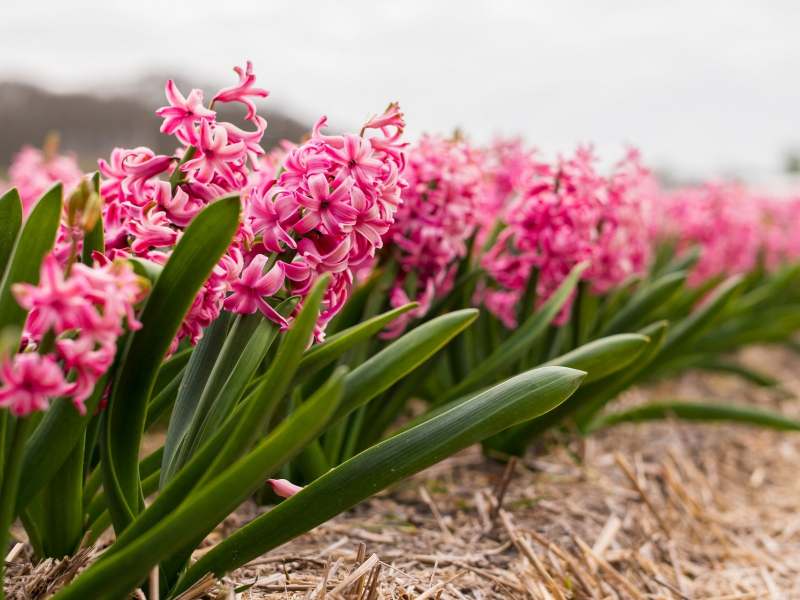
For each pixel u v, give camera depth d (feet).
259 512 2.15
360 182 1.60
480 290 2.66
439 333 1.66
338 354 1.69
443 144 2.22
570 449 2.89
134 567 1.38
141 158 1.60
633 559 2.24
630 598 2.09
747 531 2.72
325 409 1.31
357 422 2.19
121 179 1.64
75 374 1.44
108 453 1.49
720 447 3.51
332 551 1.98
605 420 3.11
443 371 2.80
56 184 1.41
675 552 2.38
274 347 1.90
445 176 2.13
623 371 2.27
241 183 1.61
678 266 4.04
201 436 1.59
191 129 1.54
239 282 1.55
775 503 3.07
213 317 1.56
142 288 1.34
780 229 6.38
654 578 2.18
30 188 2.81
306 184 1.59
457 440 1.61
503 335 2.73
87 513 1.71
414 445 1.61
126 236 1.61
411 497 2.35
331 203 1.58
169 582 1.60
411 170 2.13
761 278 5.75
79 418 1.44
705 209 4.64
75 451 1.55
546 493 2.44
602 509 2.40
